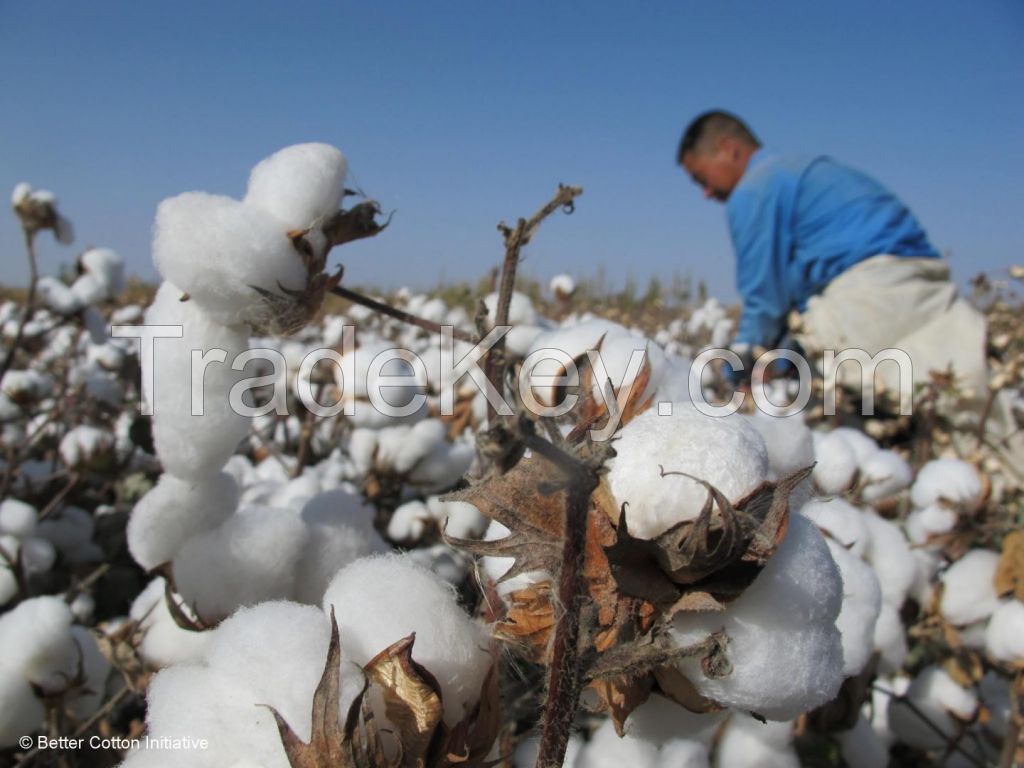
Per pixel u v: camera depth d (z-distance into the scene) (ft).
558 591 2.78
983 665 8.21
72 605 9.34
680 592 2.89
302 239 4.77
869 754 7.34
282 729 3.07
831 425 15.10
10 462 11.01
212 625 5.21
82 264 13.83
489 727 3.52
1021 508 11.37
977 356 17.40
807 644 3.01
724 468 3.05
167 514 5.07
